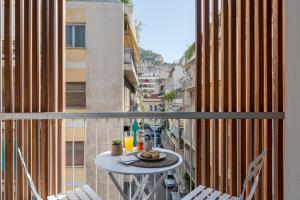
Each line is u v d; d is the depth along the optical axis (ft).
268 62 8.05
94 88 18.21
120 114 7.55
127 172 5.35
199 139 8.14
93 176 15.30
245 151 8.13
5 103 7.67
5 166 7.66
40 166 7.86
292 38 7.53
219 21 8.18
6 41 7.67
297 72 7.37
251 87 8.09
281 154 8.08
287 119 7.70
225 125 8.10
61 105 7.98
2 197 7.73
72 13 18.04
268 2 8.00
